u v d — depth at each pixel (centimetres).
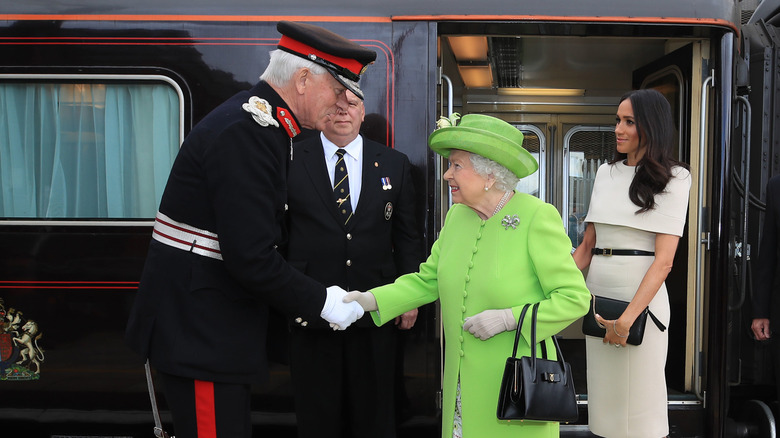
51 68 284
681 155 332
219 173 166
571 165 551
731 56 294
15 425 293
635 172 241
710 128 303
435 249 214
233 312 176
